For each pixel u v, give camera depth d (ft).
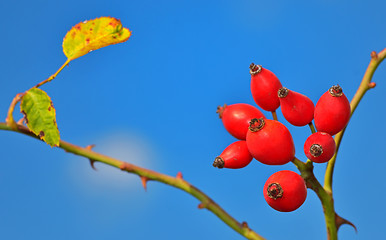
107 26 1.25
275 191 1.26
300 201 1.27
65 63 1.25
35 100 1.24
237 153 1.30
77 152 1.27
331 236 1.29
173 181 1.28
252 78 1.33
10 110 1.24
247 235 1.26
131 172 1.27
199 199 1.27
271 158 1.27
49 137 1.24
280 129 1.27
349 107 1.28
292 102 1.30
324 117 1.28
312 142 1.27
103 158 1.27
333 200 1.29
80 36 1.26
